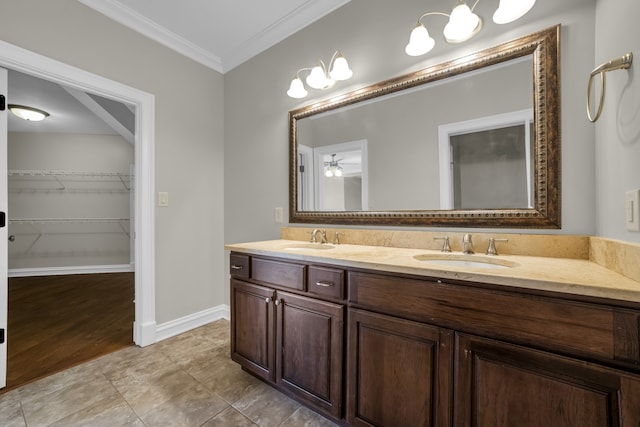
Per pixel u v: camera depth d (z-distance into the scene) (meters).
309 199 2.08
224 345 2.14
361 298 1.20
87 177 4.61
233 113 2.60
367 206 1.80
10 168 4.31
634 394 0.72
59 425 1.33
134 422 1.36
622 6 0.94
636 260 0.80
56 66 1.72
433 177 1.57
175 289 2.33
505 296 0.89
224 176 2.69
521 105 1.33
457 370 0.98
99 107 3.21
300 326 1.42
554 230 1.25
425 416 1.04
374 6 1.76
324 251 1.51
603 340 0.76
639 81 0.83
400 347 1.10
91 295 3.40
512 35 1.34
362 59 1.82
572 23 1.20
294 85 1.88
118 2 1.92
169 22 2.12
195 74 2.47
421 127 1.60
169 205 2.29
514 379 0.88
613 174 1.01
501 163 1.38
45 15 1.68
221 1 1.92
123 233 4.75
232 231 2.62
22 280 4.11
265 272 1.58
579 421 0.79
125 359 1.93
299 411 1.45
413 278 1.07
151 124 2.17
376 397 1.17
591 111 1.17
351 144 1.88
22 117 3.56
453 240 1.47
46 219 4.43
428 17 1.57
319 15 2.00
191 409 1.45
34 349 2.05
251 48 2.39
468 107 1.46
